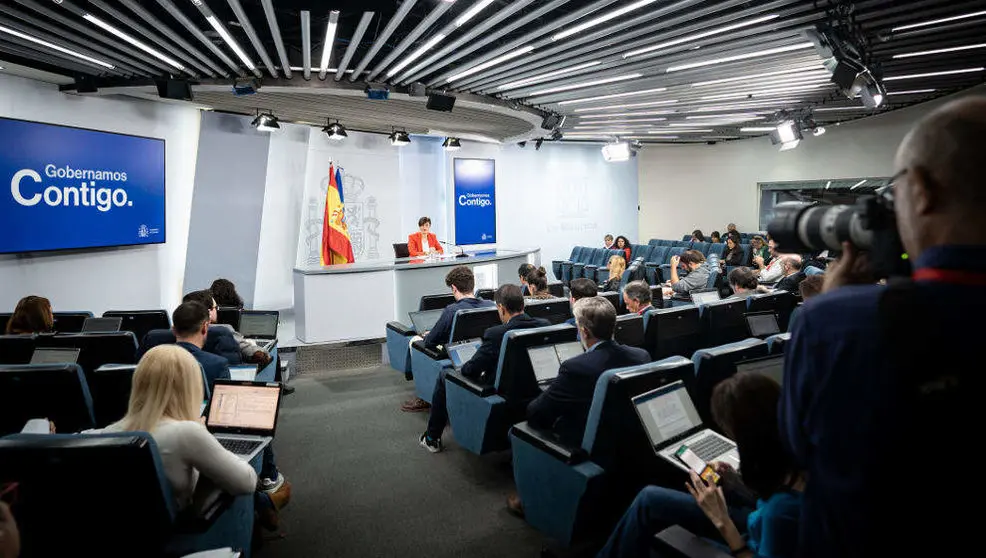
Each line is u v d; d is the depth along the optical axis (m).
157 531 1.59
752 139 12.66
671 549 1.48
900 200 0.69
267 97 6.88
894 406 0.63
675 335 3.27
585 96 7.35
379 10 3.81
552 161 12.66
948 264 0.63
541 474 2.25
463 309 3.78
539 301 3.85
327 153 9.17
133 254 6.70
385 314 6.18
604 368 2.24
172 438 1.73
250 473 1.86
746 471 1.35
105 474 1.49
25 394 2.15
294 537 2.56
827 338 0.71
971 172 0.62
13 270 5.48
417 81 6.50
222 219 7.77
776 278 5.59
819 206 0.86
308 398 4.66
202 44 5.13
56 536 1.53
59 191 5.63
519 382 2.87
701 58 5.55
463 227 10.86
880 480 0.64
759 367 2.11
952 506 0.61
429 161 10.62
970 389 0.60
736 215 13.14
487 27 4.35
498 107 7.50
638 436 2.02
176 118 7.25
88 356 3.00
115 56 5.09
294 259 8.88
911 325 0.63
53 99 5.85
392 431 3.89
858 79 4.50
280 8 3.80
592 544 2.43
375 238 9.72
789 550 1.26
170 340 3.07
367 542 2.52
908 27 4.67
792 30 4.59
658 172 13.92
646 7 4.18
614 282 6.08
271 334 4.42
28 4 3.71
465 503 2.87
